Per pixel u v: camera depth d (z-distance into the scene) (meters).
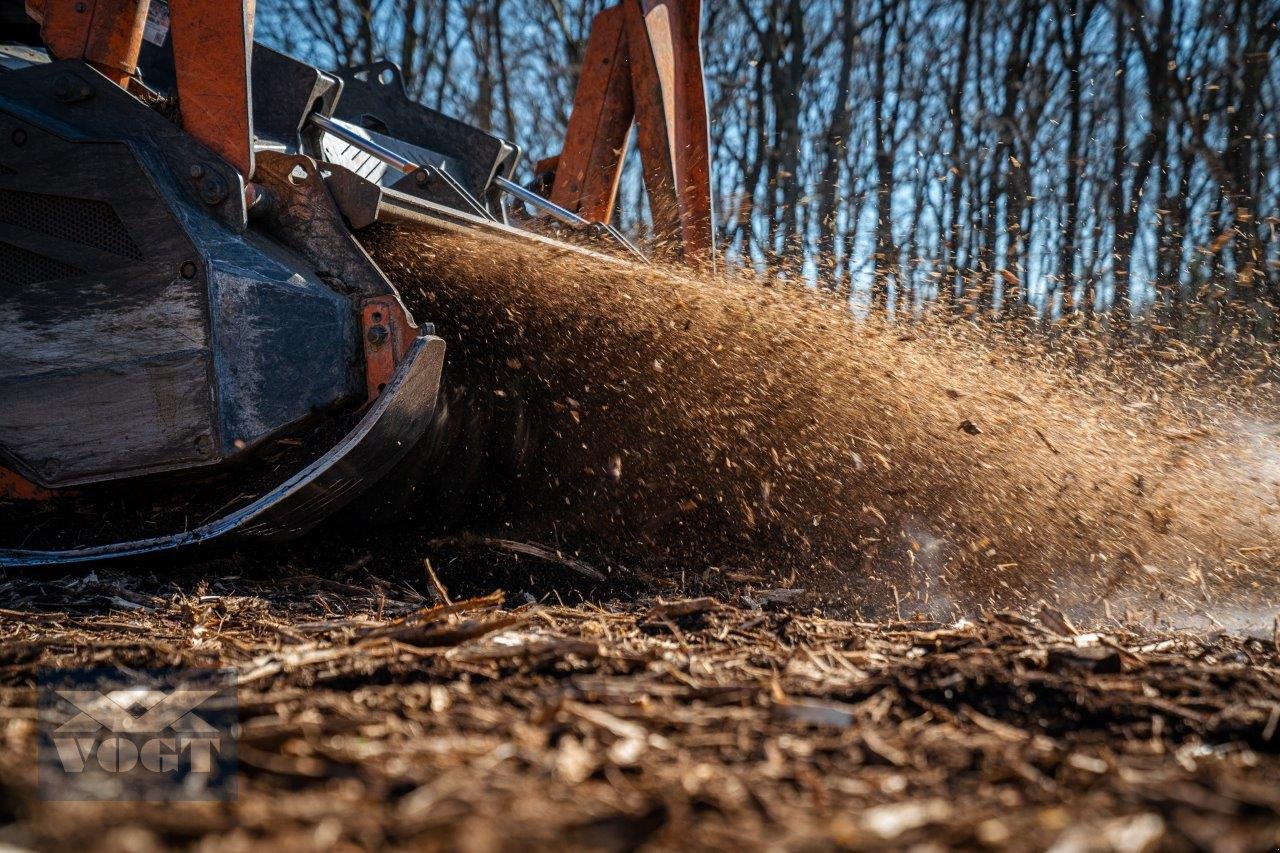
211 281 1.85
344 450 1.86
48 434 1.89
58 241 1.89
